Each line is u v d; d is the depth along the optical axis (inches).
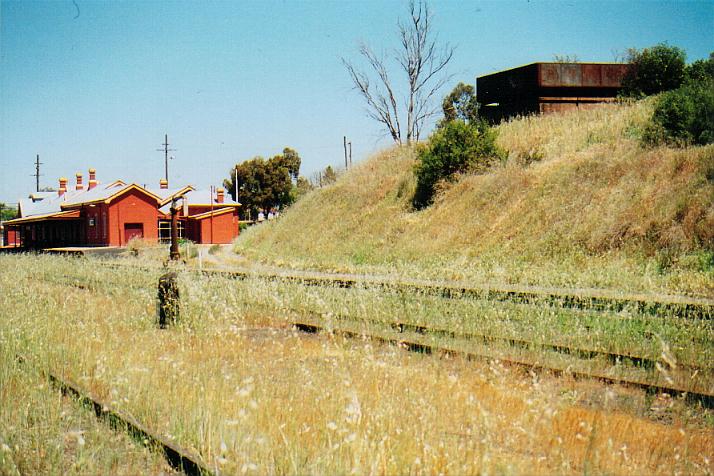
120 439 217.8
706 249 676.7
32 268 983.0
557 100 1461.6
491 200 1032.8
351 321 465.1
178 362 295.4
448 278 751.7
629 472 191.3
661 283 606.5
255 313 503.2
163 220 2374.5
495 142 1232.8
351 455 187.6
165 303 453.1
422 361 338.0
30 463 200.4
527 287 613.0
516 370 316.5
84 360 310.8
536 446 210.4
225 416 223.0
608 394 226.7
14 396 262.7
